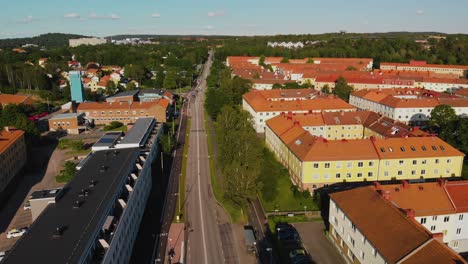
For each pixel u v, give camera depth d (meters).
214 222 76.81
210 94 173.38
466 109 154.50
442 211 65.12
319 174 88.38
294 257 63.50
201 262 63.97
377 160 89.31
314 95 172.25
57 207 57.69
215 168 105.69
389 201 61.00
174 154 118.56
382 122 119.19
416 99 156.00
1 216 82.50
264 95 173.62
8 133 105.69
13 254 45.34
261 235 72.50
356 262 60.62
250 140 100.75
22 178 103.56
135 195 71.06
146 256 65.00
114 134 113.62
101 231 52.97
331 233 70.19
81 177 70.00
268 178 93.75
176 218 78.12
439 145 93.06
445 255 46.19
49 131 147.25
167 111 163.88
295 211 80.56
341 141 91.19
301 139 97.06
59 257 44.69
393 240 51.75
